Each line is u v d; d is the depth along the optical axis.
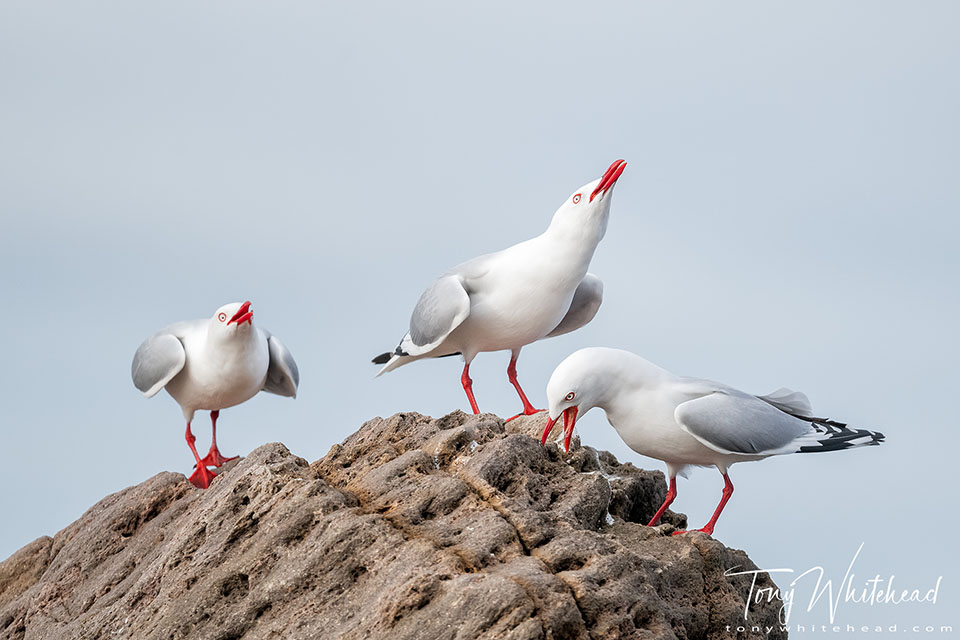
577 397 15.20
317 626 11.99
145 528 15.62
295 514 12.99
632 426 15.55
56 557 16.14
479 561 12.15
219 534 13.41
